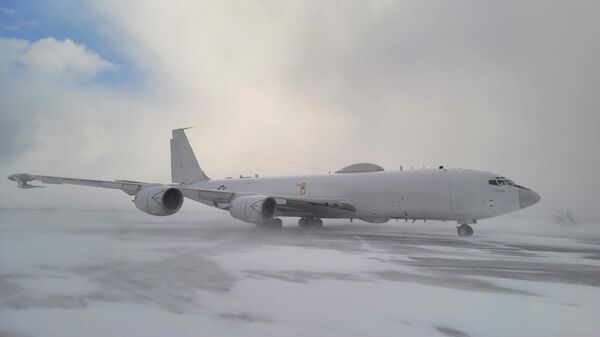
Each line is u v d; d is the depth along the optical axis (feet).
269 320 16.22
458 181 54.80
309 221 74.95
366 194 62.44
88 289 21.25
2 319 16.31
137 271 26.32
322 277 24.75
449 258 33.40
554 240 51.49
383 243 45.32
